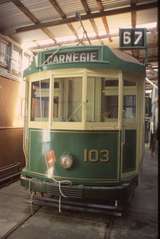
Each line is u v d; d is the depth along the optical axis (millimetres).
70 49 4461
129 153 4699
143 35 5453
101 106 4484
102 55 4352
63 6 5719
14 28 6750
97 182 4277
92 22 6383
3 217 4445
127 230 4062
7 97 6734
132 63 4645
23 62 7879
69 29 6805
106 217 4570
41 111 4828
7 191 5938
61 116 4555
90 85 4461
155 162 10727
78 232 3955
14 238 3695
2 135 6371
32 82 5074
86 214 4672
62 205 4762
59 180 4363
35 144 4781
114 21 6422
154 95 7594
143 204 5340
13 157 6938
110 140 4367
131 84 4816
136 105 4945
